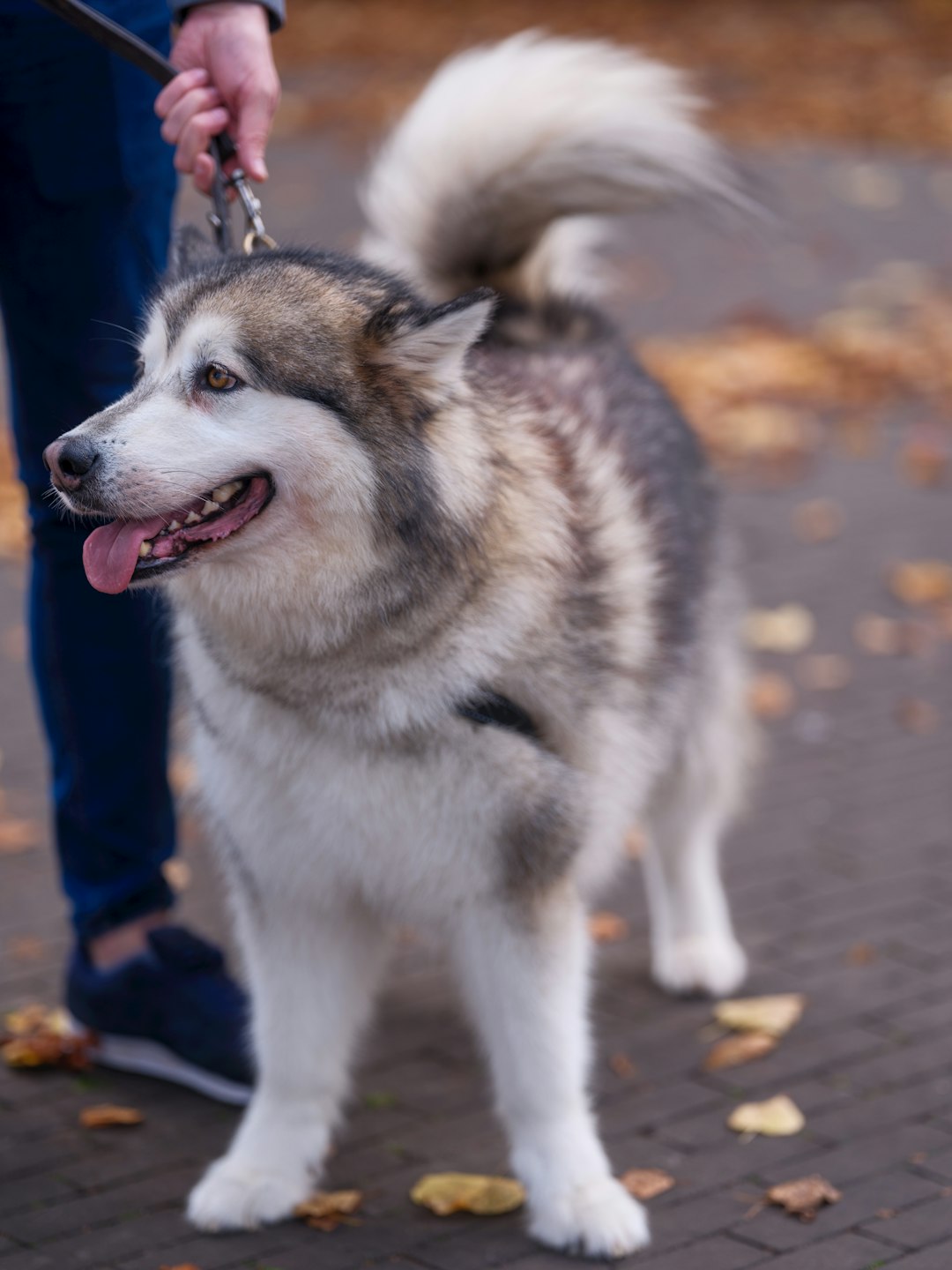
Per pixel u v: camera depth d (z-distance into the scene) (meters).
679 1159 3.09
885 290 10.57
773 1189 2.94
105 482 2.59
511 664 2.81
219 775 2.92
